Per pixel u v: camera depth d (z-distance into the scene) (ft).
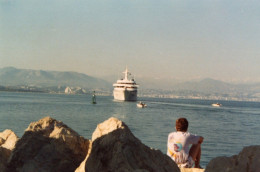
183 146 24.17
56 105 470.80
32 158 19.42
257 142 162.50
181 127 25.16
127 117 299.79
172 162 17.78
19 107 372.38
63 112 324.60
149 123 243.19
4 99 615.16
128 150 16.08
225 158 16.72
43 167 19.17
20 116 250.57
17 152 19.51
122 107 481.05
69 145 20.92
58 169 19.51
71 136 21.27
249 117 387.55
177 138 24.54
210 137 175.01
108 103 600.39
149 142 143.84
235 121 310.65
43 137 20.80
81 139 21.77
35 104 466.70
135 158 16.07
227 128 235.20
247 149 16.51
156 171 16.08
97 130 18.74
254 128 242.58
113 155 15.98
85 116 286.66
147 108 489.67
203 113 423.23
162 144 139.33
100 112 352.69
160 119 287.28
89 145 21.86
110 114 329.11
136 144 16.80
